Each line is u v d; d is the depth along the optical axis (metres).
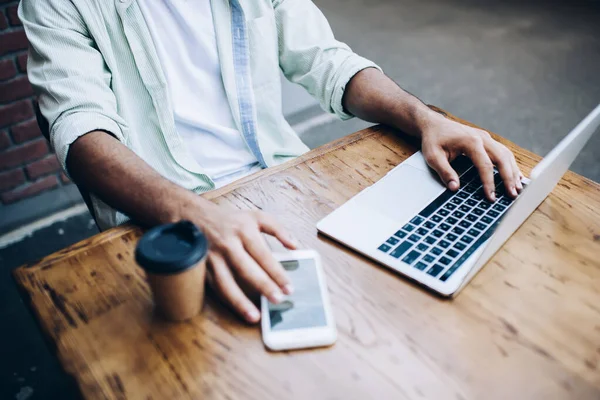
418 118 0.96
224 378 0.57
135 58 0.98
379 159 0.94
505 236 0.73
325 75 1.13
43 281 0.68
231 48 1.08
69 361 0.58
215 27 1.07
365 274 0.70
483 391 0.56
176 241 0.58
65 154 0.85
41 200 2.00
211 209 0.72
